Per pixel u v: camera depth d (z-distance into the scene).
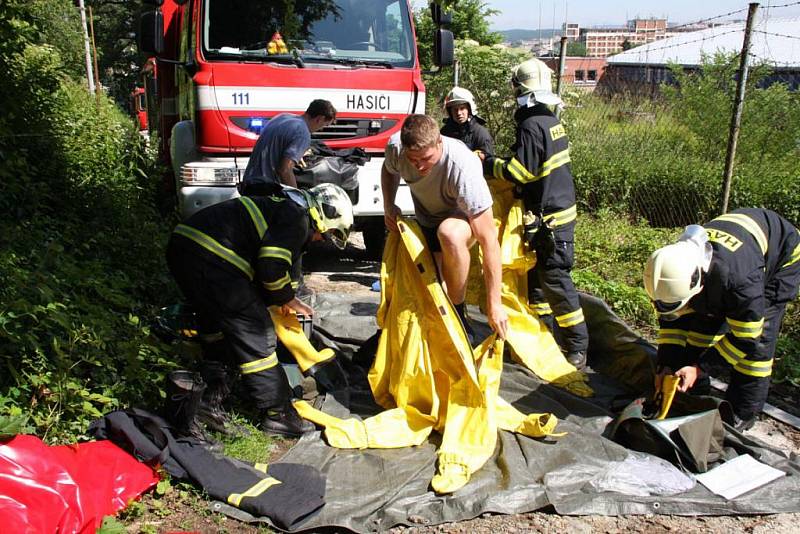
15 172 6.43
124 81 30.02
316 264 8.20
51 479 3.06
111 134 9.98
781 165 9.05
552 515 3.53
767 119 9.63
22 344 3.83
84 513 3.08
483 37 17.50
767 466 3.88
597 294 6.71
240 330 3.96
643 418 4.04
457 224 3.96
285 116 5.73
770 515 3.55
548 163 4.89
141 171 8.78
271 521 3.38
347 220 4.18
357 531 3.34
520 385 4.89
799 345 5.66
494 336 4.18
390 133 7.25
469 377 3.98
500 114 11.95
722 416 4.30
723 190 7.24
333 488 3.65
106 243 6.41
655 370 4.78
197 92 6.62
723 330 4.32
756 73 10.24
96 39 29.31
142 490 3.46
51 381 3.73
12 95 7.00
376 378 4.46
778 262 4.18
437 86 12.80
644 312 6.44
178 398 3.72
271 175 5.69
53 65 9.38
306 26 6.96
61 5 19.42
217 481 3.55
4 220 5.87
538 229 4.91
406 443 4.07
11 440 3.07
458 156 3.92
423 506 3.51
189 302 4.12
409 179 4.20
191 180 6.70
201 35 6.63
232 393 4.50
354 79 6.98
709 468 3.90
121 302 5.03
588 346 5.45
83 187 7.52
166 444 3.66
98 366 4.13
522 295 5.34
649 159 9.80
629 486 3.70
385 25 7.25
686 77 10.70
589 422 4.41
